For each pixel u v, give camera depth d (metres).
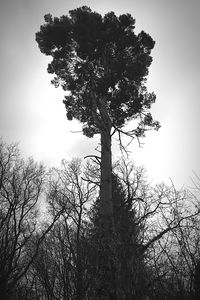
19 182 15.73
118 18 18.89
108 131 16.34
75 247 9.13
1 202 14.53
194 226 5.68
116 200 14.34
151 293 5.86
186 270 5.23
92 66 18.61
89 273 8.73
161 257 6.05
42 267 9.42
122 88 17.61
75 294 8.20
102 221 11.89
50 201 13.45
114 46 18.64
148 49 19.03
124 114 17.47
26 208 14.48
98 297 8.92
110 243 9.23
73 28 18.48
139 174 13.96
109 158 15.46
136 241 8.37
